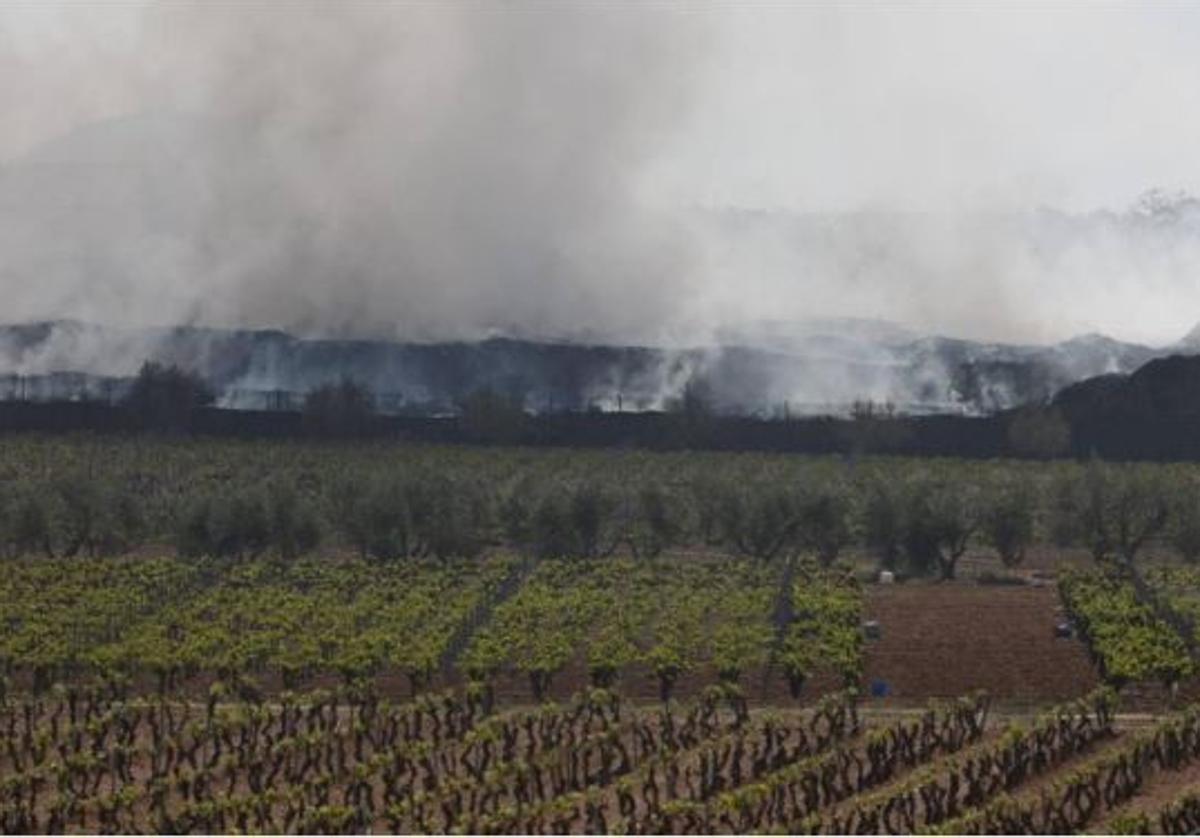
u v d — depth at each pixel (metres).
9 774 152.25
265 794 138.50
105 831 135.50
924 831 131.88
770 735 155.75
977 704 170.50
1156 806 143.00
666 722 159.50
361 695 172.38
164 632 199.38
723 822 136.62
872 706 178.25
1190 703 176.25
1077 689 184.88
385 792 143.38
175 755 154.75
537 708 174.00
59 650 188.50
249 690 176.88
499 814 133.50
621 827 133.25
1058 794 142.75
